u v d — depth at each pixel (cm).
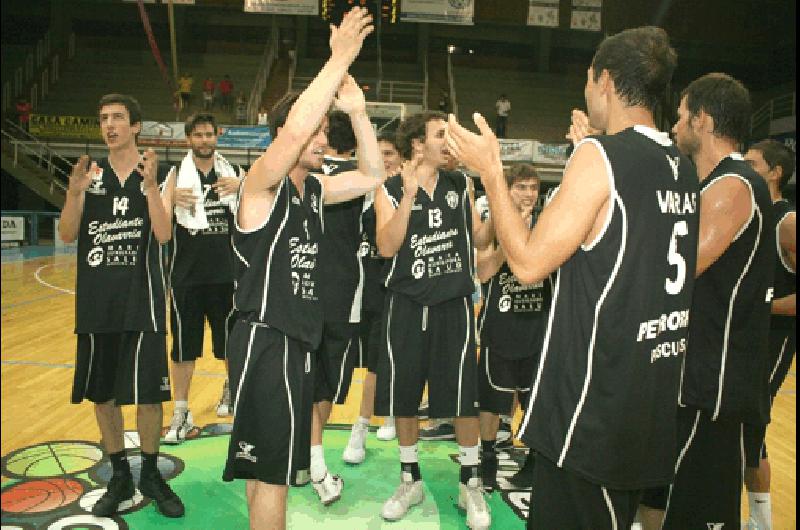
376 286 395
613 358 150
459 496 325
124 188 304
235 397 222
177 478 347
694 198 164
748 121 200
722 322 195
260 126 1698
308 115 199
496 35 2467
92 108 2147
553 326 159
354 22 203
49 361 600
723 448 198
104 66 2291
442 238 310
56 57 2236
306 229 232
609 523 156
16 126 1884
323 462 331
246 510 311
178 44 2417
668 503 202
